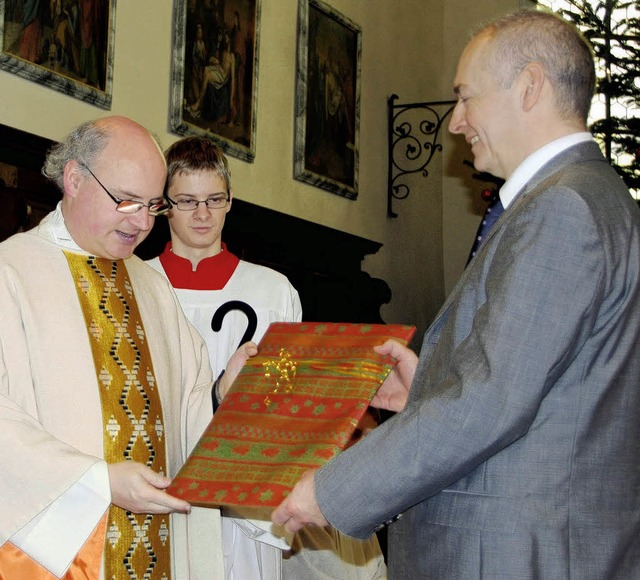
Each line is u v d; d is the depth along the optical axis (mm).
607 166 2199
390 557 2266
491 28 2322
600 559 1969
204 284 3729
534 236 2006
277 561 3467
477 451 1964
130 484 2414
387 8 9102
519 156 2260
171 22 6020
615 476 2020
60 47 5105
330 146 7770
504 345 1962
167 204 2770
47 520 2414
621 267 2033
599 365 2027
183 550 2820
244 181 6645
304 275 6895
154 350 2871
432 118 10102
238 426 2533
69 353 2648
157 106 5859
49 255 2750
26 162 4617
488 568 1989
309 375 2590
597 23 7934
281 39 7203
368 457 2053
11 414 2463
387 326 2639
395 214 8953
